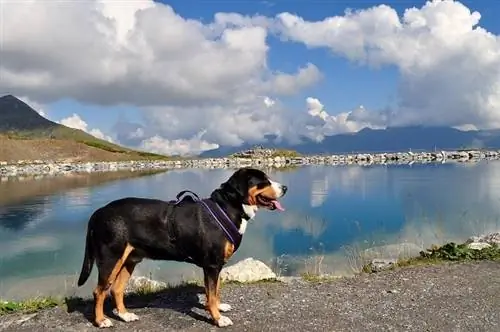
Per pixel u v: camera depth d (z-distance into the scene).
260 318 7.13
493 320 6.89
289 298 8.06
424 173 52.03
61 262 16.33
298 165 84.31
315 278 9.76
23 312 7.69
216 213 6.82
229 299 8.04
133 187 42.50
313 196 32.62
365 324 6.84
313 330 6.66
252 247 17.31
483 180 41.31
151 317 7.27
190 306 7.72
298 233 19.94
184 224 6.77
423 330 6.58
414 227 20.22
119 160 113.31
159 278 12.70
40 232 21.86
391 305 7.62
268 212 25.80
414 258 10.96
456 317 7.03
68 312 7.57
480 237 14.11
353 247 15.12
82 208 29.52
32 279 14.03
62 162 99.44
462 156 103.81
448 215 22.98
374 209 26.20
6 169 77.75
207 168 82.75
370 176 49.75
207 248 6.78
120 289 7.18
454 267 9.85
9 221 24.86
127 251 6.83
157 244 6.84
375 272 9.94
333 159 102.94
